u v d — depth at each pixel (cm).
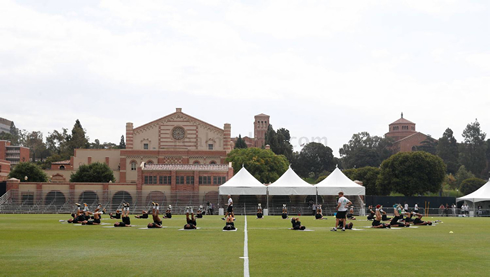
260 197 8631
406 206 8075
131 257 1902
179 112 12588
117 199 9300
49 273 1531
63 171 13150
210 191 9106
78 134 19862
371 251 2127
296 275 1512
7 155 17362
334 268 1648
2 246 2295
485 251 2155
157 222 3753
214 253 2034
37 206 8331
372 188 13150
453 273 1568
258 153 12419
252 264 1727
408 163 11562
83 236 2883
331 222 4919
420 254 2031
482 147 18712
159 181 9750
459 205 9038
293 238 2784
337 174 7725
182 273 1537
